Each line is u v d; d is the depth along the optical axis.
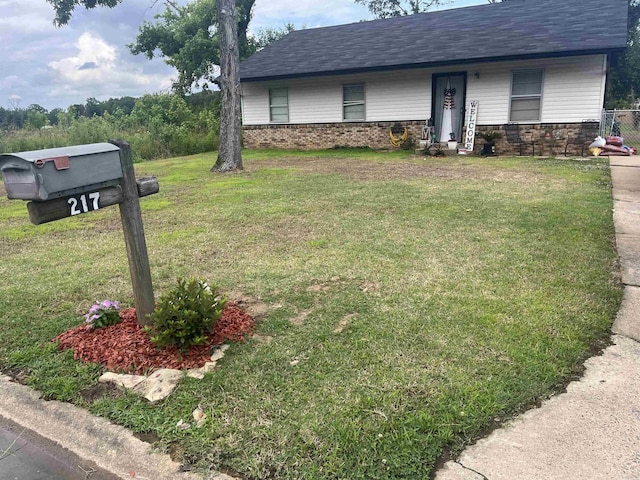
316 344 3.02
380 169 10.68
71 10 14.73
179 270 4.55
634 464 1.99
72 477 2.13
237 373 2.72
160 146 16.97
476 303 3.52
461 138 14.28
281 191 8.34
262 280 4.19
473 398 2.42
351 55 15.21
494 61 12.41
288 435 2.22
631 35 24.42
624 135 15.52
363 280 4.09
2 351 3.12
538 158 11.91
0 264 5.03
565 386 2.53
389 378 2.62
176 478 2.05
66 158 2.49
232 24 10.87
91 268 4.76
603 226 5.46
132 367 2.80
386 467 2.02
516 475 1.96
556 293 3.67
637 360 2.75
